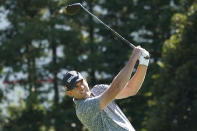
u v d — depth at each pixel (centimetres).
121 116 1252
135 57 1264
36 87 5894
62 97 5806
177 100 4597
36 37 5644
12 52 5753
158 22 5506
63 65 5722
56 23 5634
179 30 4731
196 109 4566
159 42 5572
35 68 5872
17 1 5828
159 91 4709
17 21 5775
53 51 5831
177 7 5591
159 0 5600
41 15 5950
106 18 5781
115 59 5681
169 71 4694
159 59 5541
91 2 5662
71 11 1450
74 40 5666
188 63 4588
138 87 1317
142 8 5669
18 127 5469
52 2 5416
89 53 5719
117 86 1219
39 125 5531
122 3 5650
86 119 1258
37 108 5516
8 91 5906
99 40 5878
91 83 5734
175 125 4600
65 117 5569
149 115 4719
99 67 5659
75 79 1259
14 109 5575
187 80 4575
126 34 5638
